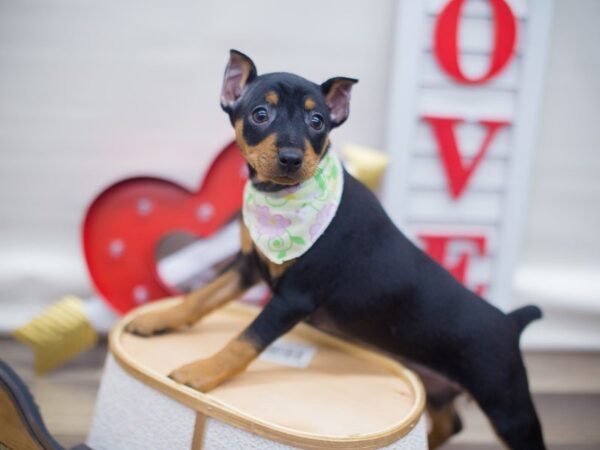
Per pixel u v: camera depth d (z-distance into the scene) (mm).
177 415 858
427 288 951
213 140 1486
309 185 883
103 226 1377
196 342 1032
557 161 1560
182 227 1394
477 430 1281
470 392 963
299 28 1433
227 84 895
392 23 1443
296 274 905
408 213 1414
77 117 1444
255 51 1438
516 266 1509
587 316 1622
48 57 1401
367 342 1006
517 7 1334
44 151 1457
